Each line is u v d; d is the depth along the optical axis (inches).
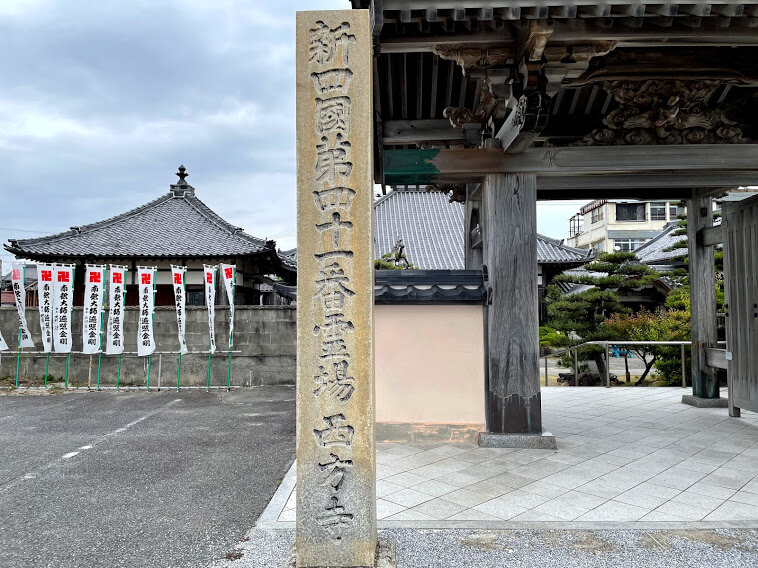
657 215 1701.5
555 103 299.4
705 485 193.2
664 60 230.4
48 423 337.7
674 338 470.6
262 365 505.4
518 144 234.8
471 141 303.4
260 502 188.9
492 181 257.4
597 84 259.4
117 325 490.9
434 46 207.3
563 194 344.8
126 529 164.2
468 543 146.1
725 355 328.2
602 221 1744.6
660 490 188.1
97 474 224.8
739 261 312.0
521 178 256.1
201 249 630.5
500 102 247.6
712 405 349.1
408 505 175.3
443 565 133.6
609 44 195.9
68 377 500.4
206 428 321.1
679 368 470.0
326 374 120.0
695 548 141.7
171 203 767.1
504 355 253.3
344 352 119.8
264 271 720.3
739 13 165.0
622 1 163.2
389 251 852.0
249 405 406.3
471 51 209.5
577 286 988.6
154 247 634.2
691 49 229.8
